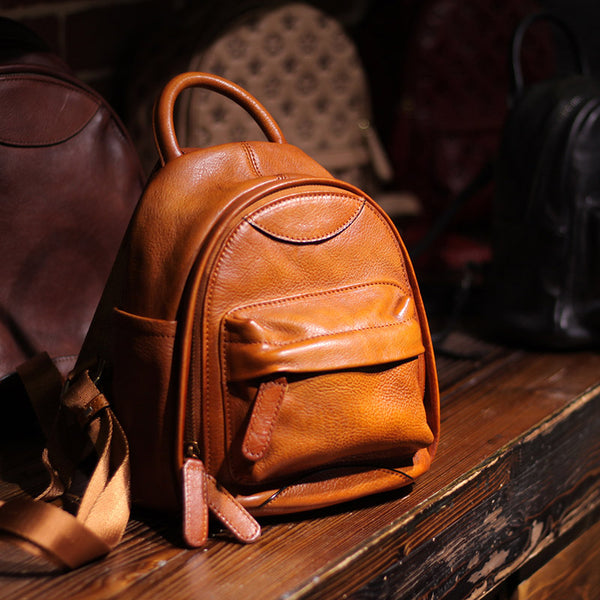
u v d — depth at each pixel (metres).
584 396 0.87
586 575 0.94
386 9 1.56
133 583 0.53
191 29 1.20
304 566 0.54
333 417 0.57
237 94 0.67
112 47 1.25
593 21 1.90
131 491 0.60
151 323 0.56
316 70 1.32
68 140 0.76
